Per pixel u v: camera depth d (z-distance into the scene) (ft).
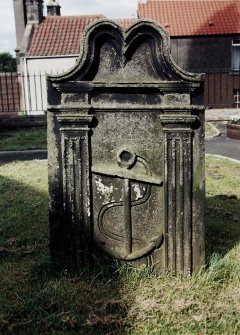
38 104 75.61
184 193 12.33
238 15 77.36
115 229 12.78
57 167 12.51
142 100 12.16
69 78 12.00
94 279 12.25
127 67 12.00
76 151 12.35
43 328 10.13
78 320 10.34
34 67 75.10
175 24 76.64
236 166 28.84
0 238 16.57
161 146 12.35
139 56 11.94
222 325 10.10
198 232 12.57
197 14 78.79
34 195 22.61
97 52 11.92
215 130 46.39
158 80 11.96
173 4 81.41
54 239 12.86
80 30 79.56
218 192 22.48
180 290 11.66
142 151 12.42
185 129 12.01
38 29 79.56
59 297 11.35
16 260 14.32
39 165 30.96
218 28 74.59
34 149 39.19
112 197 12.65
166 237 12.57
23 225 18.04
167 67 11.75
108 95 12.20
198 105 12.01
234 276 12.38
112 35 11.74
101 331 10.03
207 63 74.59
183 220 12.44
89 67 11.90
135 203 12.62
